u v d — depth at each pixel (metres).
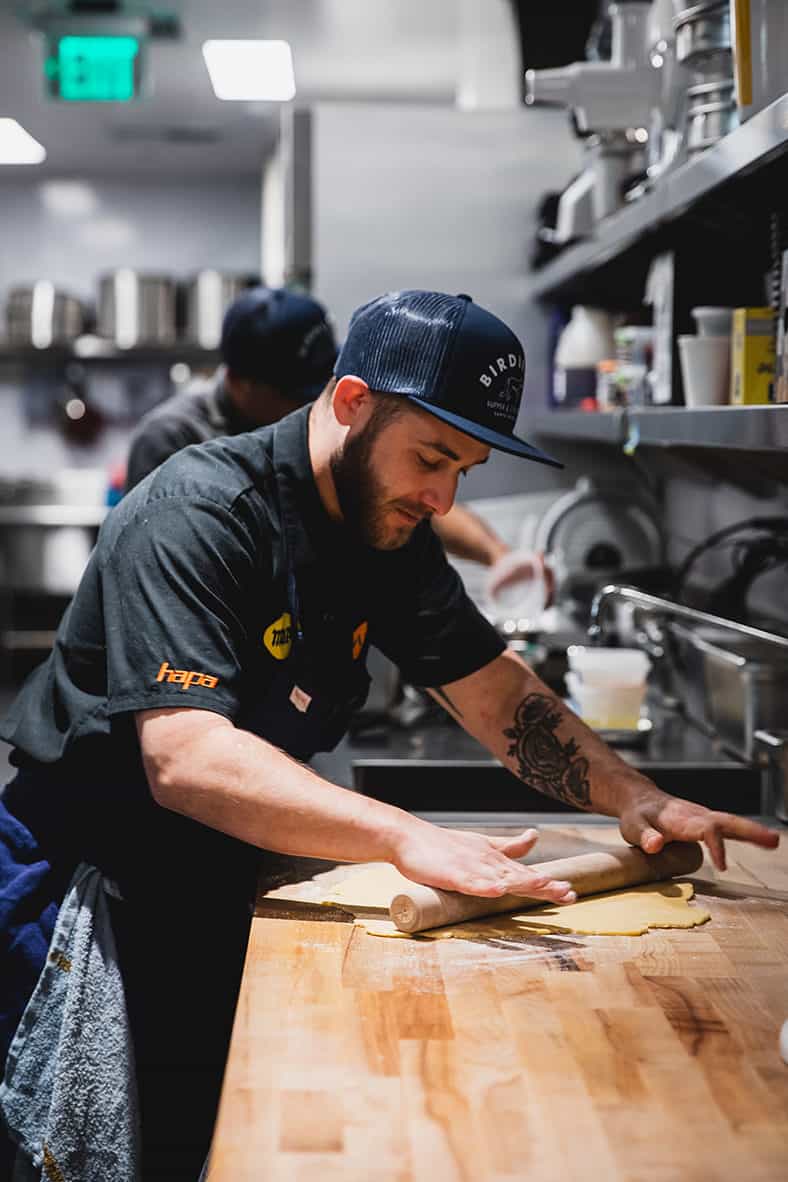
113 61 4.96
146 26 4.91
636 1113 1.10
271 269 7.05
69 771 1.76
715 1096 1.13
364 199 4.46
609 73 2.76
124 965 1.72
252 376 2.91
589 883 1.64
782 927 1.57
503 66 4.82
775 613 2.95
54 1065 1.67
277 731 1.83
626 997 1.34
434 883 1.50
